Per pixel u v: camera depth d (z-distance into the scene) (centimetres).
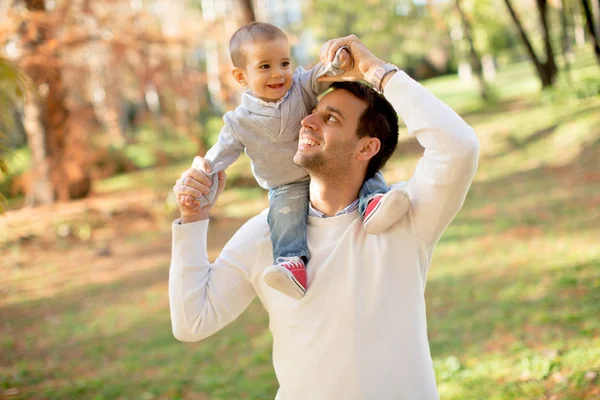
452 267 809
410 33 3559
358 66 193
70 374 625
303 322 190
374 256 188
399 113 190
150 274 1054
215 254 1141
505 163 1544
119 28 1231
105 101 1501
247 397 511
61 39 1134
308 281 191
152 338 717
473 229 998
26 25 1034
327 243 196
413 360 185
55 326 811
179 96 1359
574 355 476
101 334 756
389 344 183
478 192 1311
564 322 548
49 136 1416
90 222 1435
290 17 3916
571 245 798
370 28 3528
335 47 194
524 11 3191
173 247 203
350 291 186
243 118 211
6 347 736
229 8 2005
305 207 206
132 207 1562
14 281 1088
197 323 200
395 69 190
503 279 715
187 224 201
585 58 2294
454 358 506
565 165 1361
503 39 3466
